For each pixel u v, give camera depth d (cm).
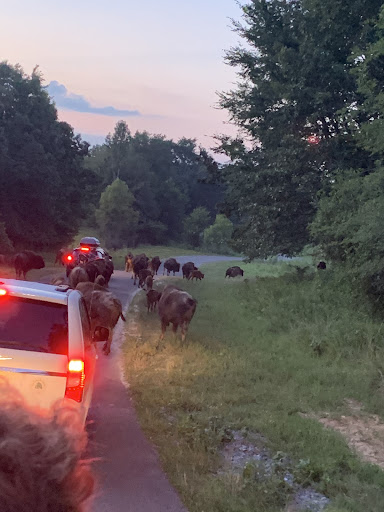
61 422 128
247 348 1319
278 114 2361
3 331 568
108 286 2767
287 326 1547
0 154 4450
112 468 616
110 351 1241
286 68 2236
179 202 12381
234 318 1764
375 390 1002
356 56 1570
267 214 2420
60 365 559
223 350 1268
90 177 5822
